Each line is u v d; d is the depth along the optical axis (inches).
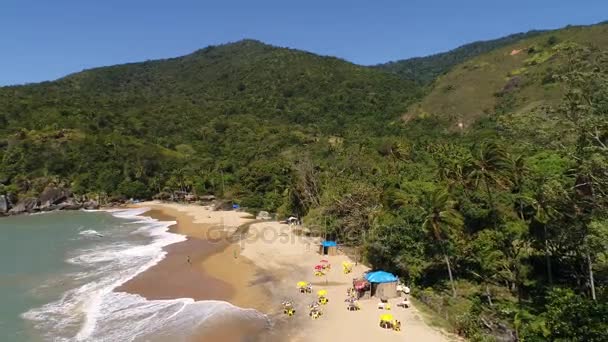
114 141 6048.2
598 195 1111.6
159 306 1542.8
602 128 1031.0
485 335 1195.9
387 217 1835.6
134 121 7401.6
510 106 5064.0
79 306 1545.3
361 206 2341.3
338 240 2443.4
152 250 2474.2
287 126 7440.9
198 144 7071.9
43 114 6274.6
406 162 3371.1
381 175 2977.4
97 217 4153.5
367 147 4429.1
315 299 1578.5
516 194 1761.8
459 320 1282.0
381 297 1561.3
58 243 2758.4
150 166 5890.8
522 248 1676.9
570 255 1551.4
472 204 1827.0
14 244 2748.5
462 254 1700.3
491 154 1884.8
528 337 975.0
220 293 1691.7
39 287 1779.0
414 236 1701.5
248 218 3627.0
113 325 1370.6
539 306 1373.0
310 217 2672.2
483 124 4985.2
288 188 3425.2
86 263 2185.0
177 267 2082.9
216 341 1248.2
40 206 4717.0
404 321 1353.3
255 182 4261.8
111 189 5324.8
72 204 4874.5
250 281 1838.1
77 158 5561.0
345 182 2822.3
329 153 4704.7
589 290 1418.6
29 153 5295.3
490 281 1688.0
